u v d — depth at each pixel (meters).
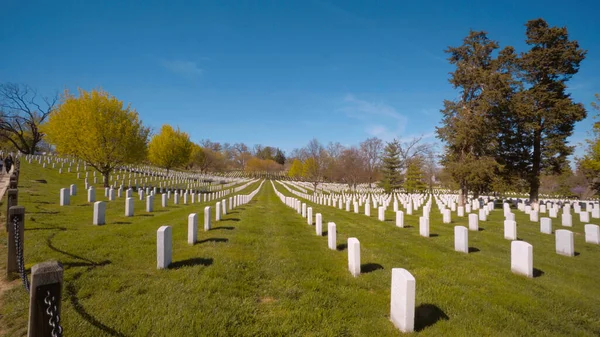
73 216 11.23
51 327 2.55
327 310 4.56
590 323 4.75
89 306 4.28
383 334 4.03
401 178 63.03
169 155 50.69
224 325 3.96
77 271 5.51
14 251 5.18
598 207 20.30
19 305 4.29
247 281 5.57
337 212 19.67
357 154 64.12
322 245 8.95
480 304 5.03
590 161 23.20
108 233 8.66
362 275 6.31
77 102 26.27
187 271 5.77
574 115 26.28
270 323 4.11
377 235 10.86
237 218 13.85
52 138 27.88
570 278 6.85
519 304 5.10
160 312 4.19
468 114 27.70
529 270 6.59
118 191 24.25
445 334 4.08
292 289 5.26
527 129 27.61
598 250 9.93
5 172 23.92
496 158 29.56
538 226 15.16
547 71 27.12
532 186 28.33
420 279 6.09
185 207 17.92
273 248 8.23
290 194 42.28
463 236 8.68
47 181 26.16
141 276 5.46
